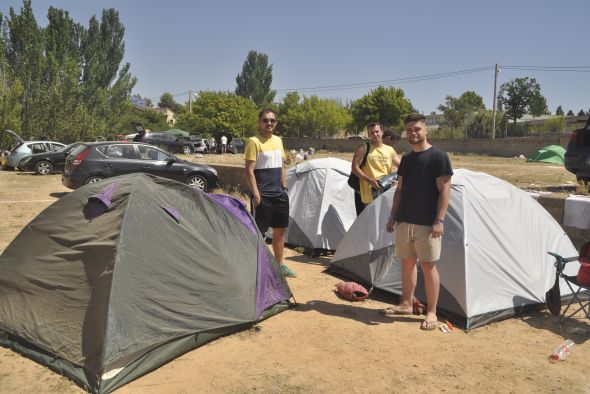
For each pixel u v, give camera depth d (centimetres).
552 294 479
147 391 337
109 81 4656
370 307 511
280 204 577
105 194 411
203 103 5512
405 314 488
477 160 3095
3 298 420
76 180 1197
